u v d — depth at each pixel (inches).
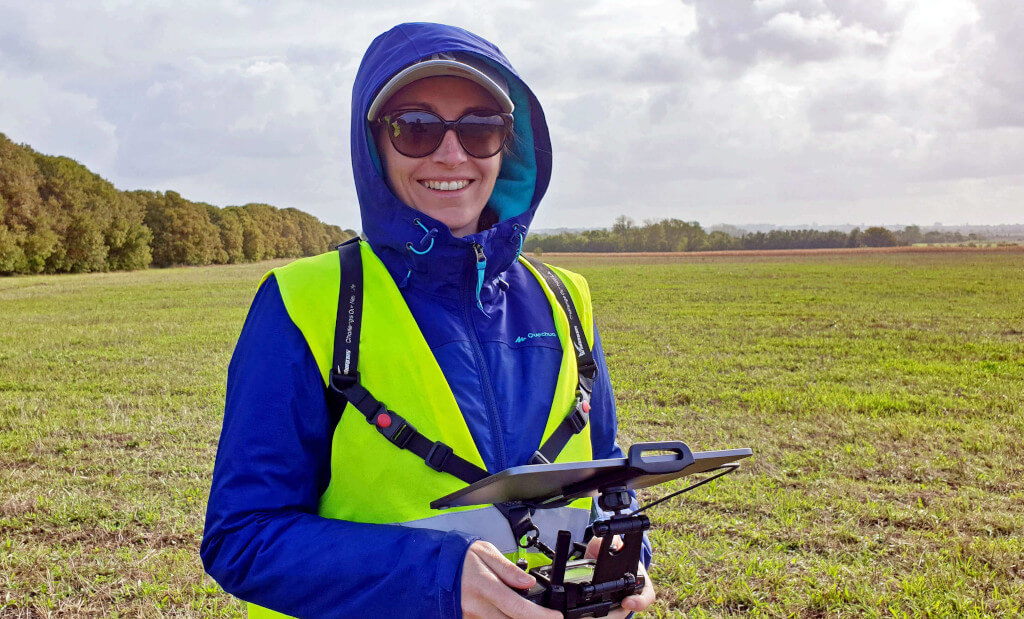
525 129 65.3
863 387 406.6
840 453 281.9
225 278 1945.1
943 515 219.1
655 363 490.3
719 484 247.6
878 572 185.9
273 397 51.8
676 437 309.6
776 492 240.4
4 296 1247.5
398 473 52.6
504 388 57.1
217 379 438.6
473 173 60.1
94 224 2448.3
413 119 57.2
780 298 1000.9
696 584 180.4
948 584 178.7
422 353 54.4
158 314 893.8
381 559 47.1
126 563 191.8
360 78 60.4
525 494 50.5
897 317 757.3
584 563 53.9
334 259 57.7
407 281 57.8
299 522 50.2
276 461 51.3
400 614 46.0
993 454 281.4
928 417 339.0
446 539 47.7
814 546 203.0
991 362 485.4
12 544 201.3
